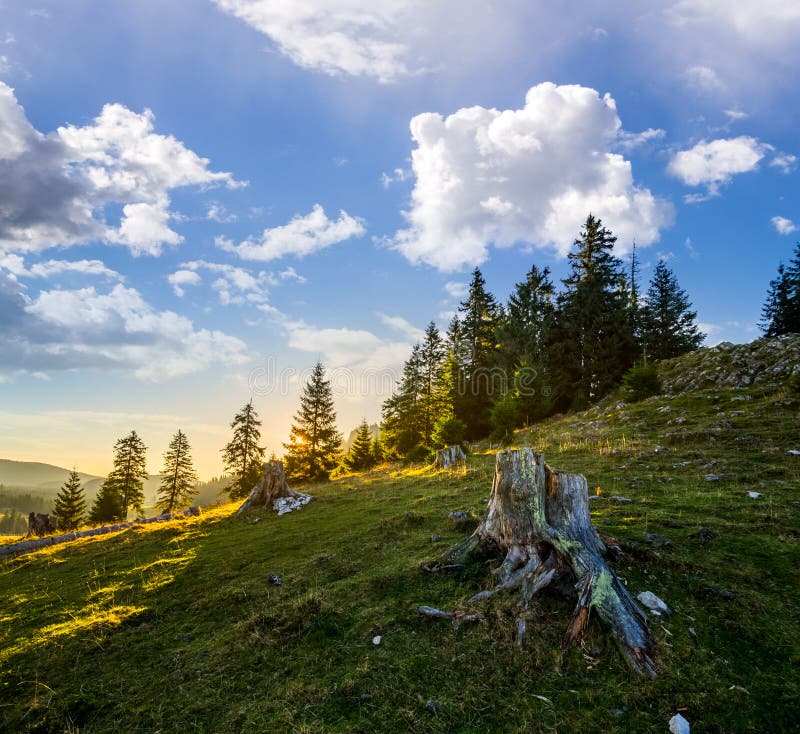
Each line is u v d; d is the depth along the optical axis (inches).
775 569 230.5
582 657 177.8
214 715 168.7
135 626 257.8
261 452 1707.7
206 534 515.8
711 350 1064.2
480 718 154.0
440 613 215.8
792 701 148.8
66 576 411.2
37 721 173.9
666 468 479.2
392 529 377.4
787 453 459.2
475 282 1780.3
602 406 1082.7
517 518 249.3
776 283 1445.6
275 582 293.9
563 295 1557.6
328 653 199.9
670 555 249.3
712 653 173.9
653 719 147.4
